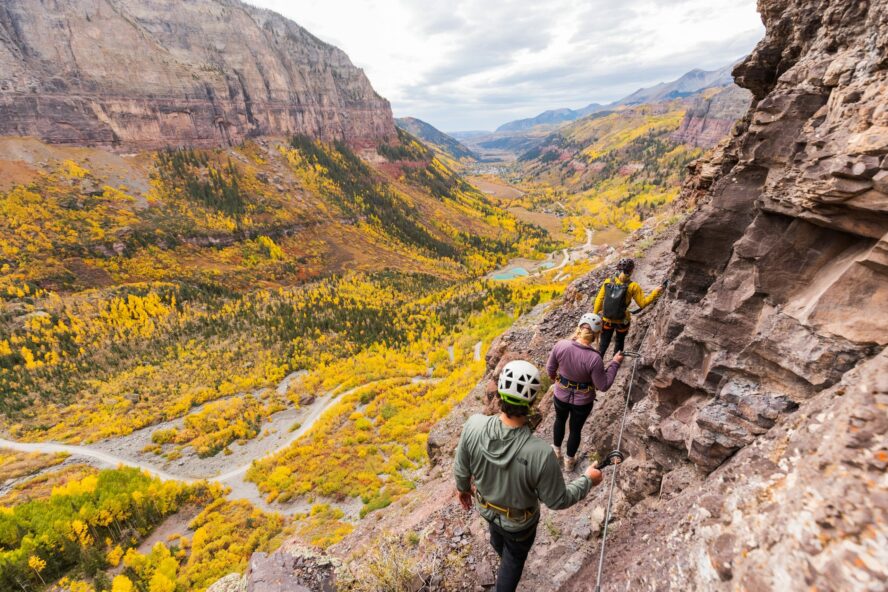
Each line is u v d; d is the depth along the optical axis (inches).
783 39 230.1
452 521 282.2
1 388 5383.9
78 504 3260.3
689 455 182.5
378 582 221.8
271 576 225.0
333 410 4520.2
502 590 146.2
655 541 156.6
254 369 5959.6
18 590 2625.5
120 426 4835.1
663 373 220.7
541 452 121.5
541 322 696.4
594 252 7628.0
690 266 241.3
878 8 154.3
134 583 2583.7
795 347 157.6
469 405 881.5
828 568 79.9
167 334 6781.5
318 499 2960.1
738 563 102.7
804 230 169.0
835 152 149.6
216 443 4411.9
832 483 92.1
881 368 107.3
